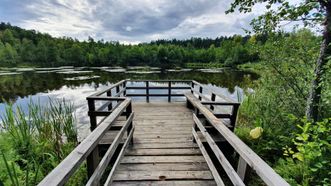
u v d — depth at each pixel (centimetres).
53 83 1557
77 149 118
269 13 299
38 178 266
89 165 138
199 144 259
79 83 1569
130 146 294
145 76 2102
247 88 747
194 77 1988
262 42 379
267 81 443
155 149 285
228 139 161
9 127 362
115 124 373
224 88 1262
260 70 458
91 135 146
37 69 3206
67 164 98
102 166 140
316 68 271
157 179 214
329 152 212
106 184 159
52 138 357
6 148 305
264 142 334
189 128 376
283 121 359
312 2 243
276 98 396
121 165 242
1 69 3139
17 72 2555
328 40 253
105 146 293
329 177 208
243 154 130
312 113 283
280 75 378
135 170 231
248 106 536
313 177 216
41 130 364
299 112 347
